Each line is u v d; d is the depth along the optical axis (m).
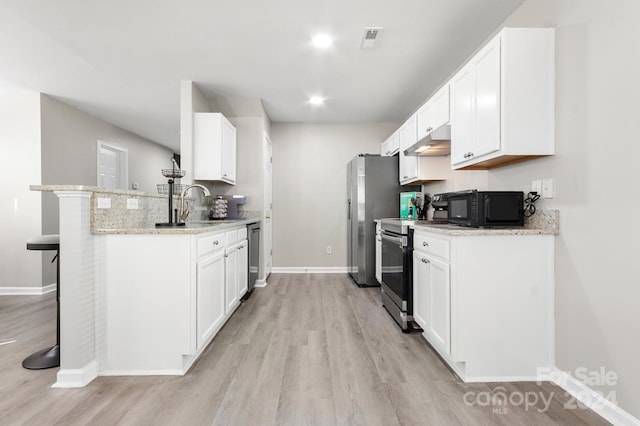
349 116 4.62
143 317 1.90
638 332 1.37
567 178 1.73
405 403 1.60
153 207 2.54
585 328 1.62
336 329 2.60
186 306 1.90
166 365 1.90
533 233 1.82
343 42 2.65
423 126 3.20
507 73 1.81
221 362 2.04
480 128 2.04
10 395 1.68
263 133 4.04
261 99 3.98
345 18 2.33
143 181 5.95
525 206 2.05
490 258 1.83
